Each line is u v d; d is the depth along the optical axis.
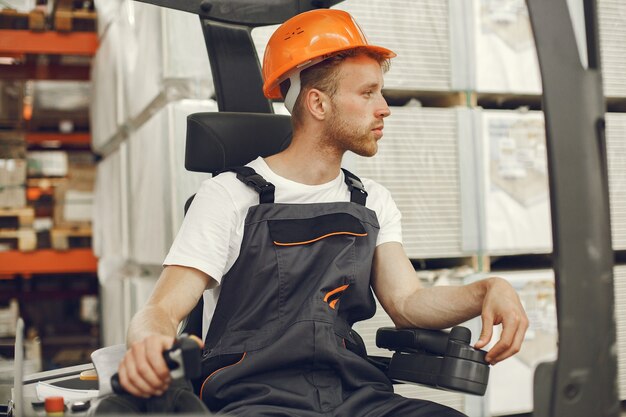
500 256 4.19
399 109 3.55
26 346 5.21
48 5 5.59
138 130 3.98
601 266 1.40
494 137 3.65
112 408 1.48
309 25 2.04
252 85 2.26
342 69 2.00
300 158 2.05
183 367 1.43
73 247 5.84
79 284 6.73
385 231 2.14
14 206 5.64
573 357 1.38
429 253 3.58
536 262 4.16
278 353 1.84
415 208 3.56
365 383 1.93
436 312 1.96
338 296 1.94
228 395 1.83
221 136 2.11
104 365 1.64
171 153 3.22
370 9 3.54
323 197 2.04
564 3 1.43
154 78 3.46
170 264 1.88
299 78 2.04
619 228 3.80
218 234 1.91
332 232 1.95
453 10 3.62
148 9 3.55
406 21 3.58
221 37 2.24
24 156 5.84
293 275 1.91
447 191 3.60
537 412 1.39
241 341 1.88
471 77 3.63
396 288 2.07
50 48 5.36
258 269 1.91
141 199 3.88
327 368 1.89
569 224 1.39
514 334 1.75
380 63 2.10
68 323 6.51
